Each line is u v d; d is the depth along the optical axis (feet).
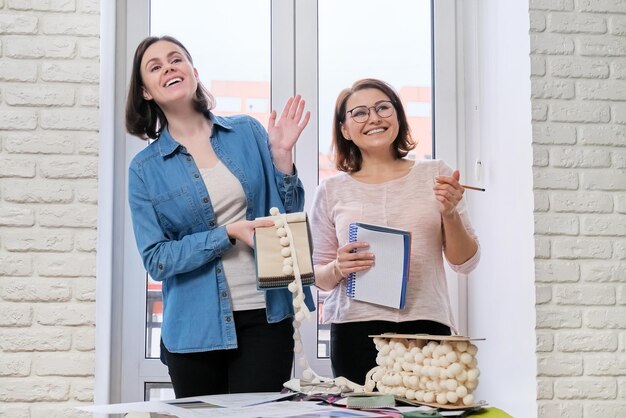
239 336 7.45
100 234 9.41
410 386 5.57
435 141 11.06
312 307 7.81
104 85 9.69
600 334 9.46
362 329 8.28
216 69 10.86
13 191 9.06
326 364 10.61
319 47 10.99
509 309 10.00
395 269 8.09
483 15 10.94
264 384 7.34
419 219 8.55
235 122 8.02
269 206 7.84
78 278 9.05
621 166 9.69
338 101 9.09
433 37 11.14
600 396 9.37
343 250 8.12
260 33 10.94
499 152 10.43
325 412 4.88
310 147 10.84
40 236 9.05
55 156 9.12
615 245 9.60
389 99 8.95
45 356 8.95
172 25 10.84
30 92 9.14
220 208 7.61
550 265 9.46
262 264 6.38
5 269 8.98
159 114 8.11
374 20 11.10
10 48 9.16
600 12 9.81
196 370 7.41
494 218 10.54
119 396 10.46
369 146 8.81
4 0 9.20
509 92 10.15
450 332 8.73
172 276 7.56
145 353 10.54
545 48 9.67
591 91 9.71
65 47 9.21
